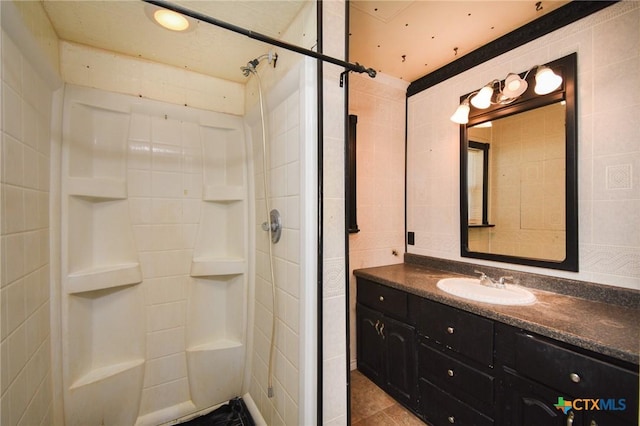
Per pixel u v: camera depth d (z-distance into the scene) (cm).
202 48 131
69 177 119
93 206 131
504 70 162
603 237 127
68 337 118
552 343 102
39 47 97
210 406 151
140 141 141
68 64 123
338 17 103
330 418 104
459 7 137
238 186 161
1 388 73
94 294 130
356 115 199
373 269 204
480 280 161
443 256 199
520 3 134
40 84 102
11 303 79
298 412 103
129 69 138
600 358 90
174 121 149
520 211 157
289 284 112
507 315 115
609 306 122
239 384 156
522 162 156
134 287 140
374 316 187
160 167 146
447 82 195
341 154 105
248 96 160
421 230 214
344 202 105
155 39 124
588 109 131
